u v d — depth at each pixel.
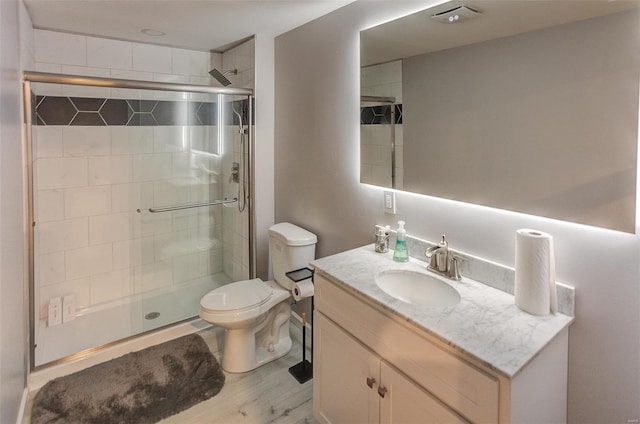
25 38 2.08
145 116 2.89
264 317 2.30
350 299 1.50
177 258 3.18
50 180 2.58
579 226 1.24
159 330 2.57
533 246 1.24
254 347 2.28
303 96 2.48
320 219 2.43
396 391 1.31
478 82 1.46
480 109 1.46
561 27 1.21
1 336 1.41
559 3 1.21
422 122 1.69
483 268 1.51
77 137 2.65
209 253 3.31
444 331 1.15
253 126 2.76
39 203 2.55
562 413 1.28
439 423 1.16
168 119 2.99
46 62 2.48
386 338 1.34
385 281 1.64
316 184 2.44
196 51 3.07
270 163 2.89
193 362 2.30
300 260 2.37
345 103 2.13
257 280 2.51
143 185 2.96
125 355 2.37
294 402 2.00
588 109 1.17
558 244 1.29
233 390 2.08
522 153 1.34
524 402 1.04
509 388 0.97
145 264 3.04
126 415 1.87
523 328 1.18
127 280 2.97
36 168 2.44
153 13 2.19
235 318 2.10
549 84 1.25
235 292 2.31
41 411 1.88
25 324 2.01
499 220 1.46
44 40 2.46
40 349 2.27
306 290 2.12
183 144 3.08
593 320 1.23
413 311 1.28
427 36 1.63
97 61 2.67
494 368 0.99
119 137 2.81
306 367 2.26
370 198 2.02
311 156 2.46
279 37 2.68
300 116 2.53
